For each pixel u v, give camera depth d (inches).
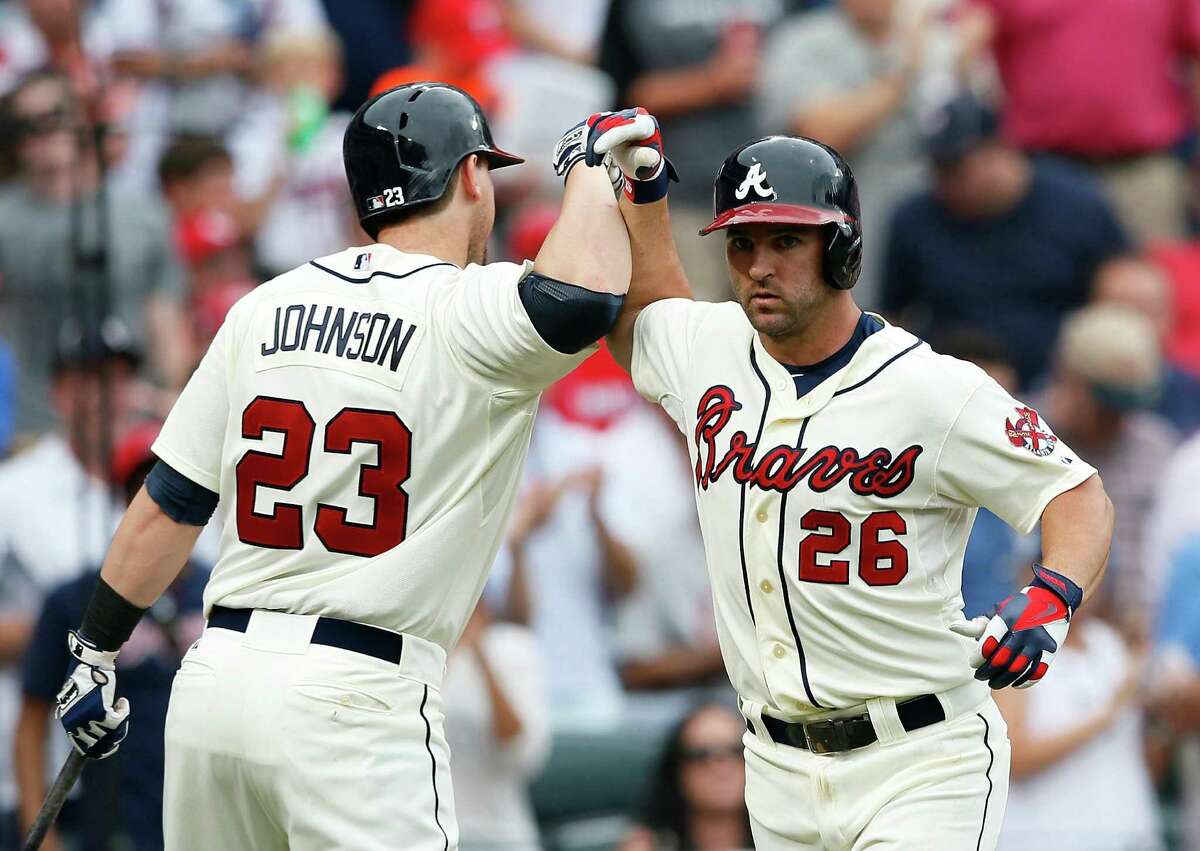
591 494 962.7
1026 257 1106.7
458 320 513.7
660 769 887.7
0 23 1049.5
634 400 996.6
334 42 1163.3
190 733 515.8
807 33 1175.6
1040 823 884.6
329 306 525.3
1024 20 1192.2
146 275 999.6
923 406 498.3
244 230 1067.3
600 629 952.3
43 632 798.5
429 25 1163.9
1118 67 1192.2
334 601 508.7
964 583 852.0
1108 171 1205.7
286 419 516.7
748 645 522.3
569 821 891.4
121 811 756.6
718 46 1179.3
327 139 1112.2
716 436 521.3
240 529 522.6
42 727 801.6
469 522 519.5
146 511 536.7
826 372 511.8
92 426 853.2
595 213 518.0
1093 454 1018.7
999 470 497.4
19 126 961.5
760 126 1176.8
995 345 966.4
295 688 502.6
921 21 1168.8
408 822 505.7
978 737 515.5
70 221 941.2
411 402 511.8
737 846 882.8
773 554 508.4
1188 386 1104.2
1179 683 930.1
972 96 1116.5
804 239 496.7
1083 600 488.4
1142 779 906.7
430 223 538.0
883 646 505.7
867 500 500.7
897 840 501.7
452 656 863.7
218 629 523.5
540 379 518.3
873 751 512.4
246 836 522.9
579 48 1189.7
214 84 1083.9
